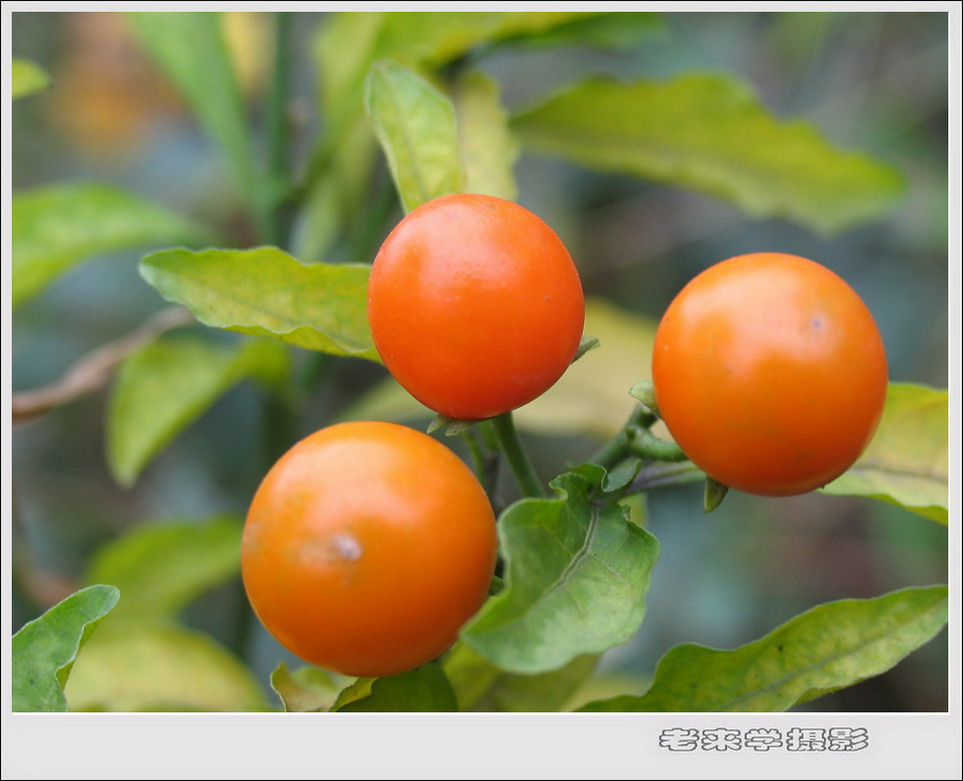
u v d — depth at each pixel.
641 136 0.27
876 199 0.28
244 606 0.27
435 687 0.20
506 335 0.19
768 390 0.19
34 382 0.34
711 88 0.26
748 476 0.19
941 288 0.34
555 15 0.25
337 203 0.28
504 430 0.20
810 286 0.19
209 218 0.37
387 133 0.21
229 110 0.26
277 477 0.19
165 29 0.26
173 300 0.20
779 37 0.35
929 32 0.35
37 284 0.25
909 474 0.21
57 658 0.20
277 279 0.21
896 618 0.20
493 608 0.18
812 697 0.20
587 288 0.36
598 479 0.20
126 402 0.26
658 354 0.19
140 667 0.24
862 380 0.19
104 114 0.37
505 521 0.19
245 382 0.34
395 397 0.26
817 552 0.34
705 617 0.32
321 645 0.19
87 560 0.34
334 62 0.27
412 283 0.19
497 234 0.19
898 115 0.35
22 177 0.36
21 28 0.36
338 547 0.19
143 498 0.35
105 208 0.25
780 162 0.27
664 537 0.34
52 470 0.35
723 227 0.36
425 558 0.19
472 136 0.24
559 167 0.36
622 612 0.19
